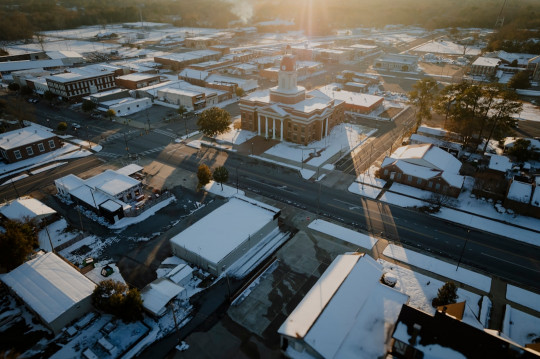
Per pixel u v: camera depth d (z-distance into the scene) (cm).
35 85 15925
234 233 6562
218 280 5972
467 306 5162
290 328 4562
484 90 10512
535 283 5962
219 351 4775
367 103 14138
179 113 13362
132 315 5016
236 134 11838
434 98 13588
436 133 11394
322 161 10069
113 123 12775
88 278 5731
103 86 15938
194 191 8581
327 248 6731
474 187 8362
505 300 5622
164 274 6053
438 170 8650
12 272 5641
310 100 11925
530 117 13500
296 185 8881
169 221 7481
